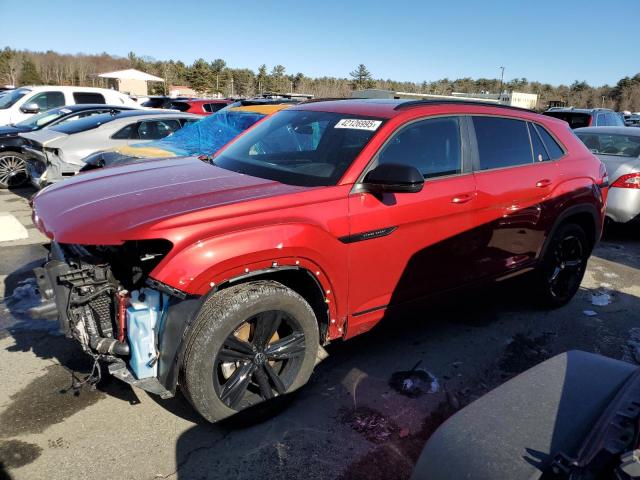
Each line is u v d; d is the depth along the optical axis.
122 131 7.94
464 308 4.71
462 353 3.86
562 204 4.27
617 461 1.31
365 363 3.64
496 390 1.84
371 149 3.16
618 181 7.01
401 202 3.18
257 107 7.30
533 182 4.02
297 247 2.71
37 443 2.70
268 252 2.61
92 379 2.76
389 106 3.61
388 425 2.97
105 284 2.66
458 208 3.48
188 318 2.45
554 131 4.42
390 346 3.92
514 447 1.51
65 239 2.53
